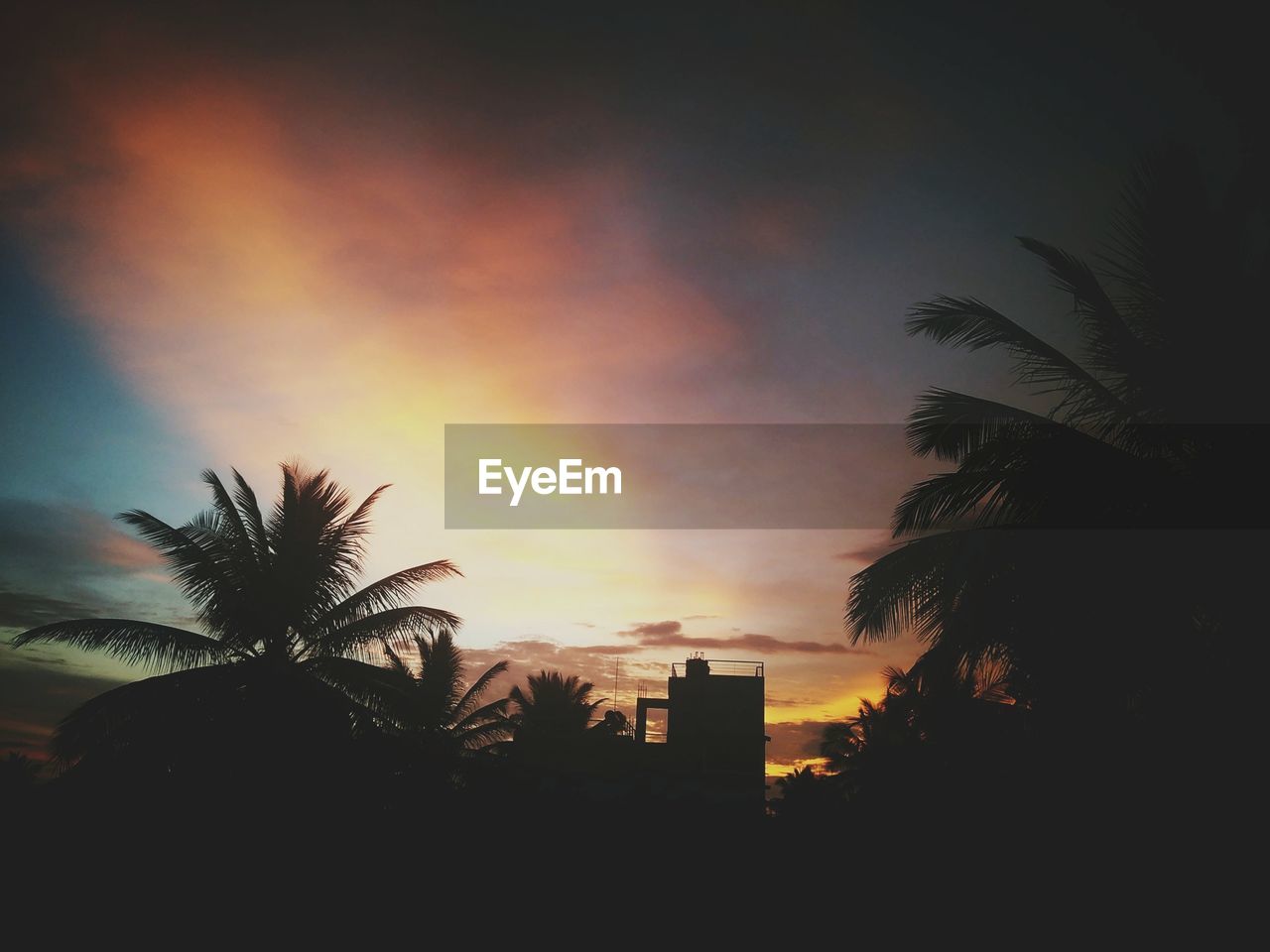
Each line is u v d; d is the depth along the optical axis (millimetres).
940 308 13180
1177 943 10453
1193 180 11852
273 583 21547
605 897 17562
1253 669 10609
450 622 22578
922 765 19156
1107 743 11633
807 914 15844
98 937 14242
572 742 39500
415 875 18547
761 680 41219
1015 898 13172
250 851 17875
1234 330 11359
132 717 19281
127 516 20641
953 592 12156
